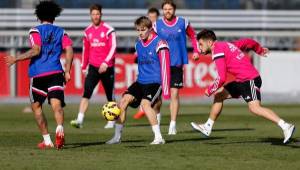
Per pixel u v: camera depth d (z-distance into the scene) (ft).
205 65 227.40
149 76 93.15
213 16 272.51
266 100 222.69
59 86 87.25
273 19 274.77
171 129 113.60
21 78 226.17
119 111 94.63
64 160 78.28
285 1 277.03
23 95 226.38
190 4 272.10
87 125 133.49
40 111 89.66
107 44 128.57
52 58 87.61
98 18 128.67
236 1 274.16
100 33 128.36
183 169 72.18
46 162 76.74
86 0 268.41
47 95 88.17
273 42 274.57
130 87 95.35
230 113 168.04
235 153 84.79
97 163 76.13
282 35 274.57
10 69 225.76
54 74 87.20
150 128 125.59
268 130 120.88
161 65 92.02
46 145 90.89
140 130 121.39
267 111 89.51
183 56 118.42
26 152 85.20
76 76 224.74
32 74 87.76
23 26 264.93
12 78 225.76
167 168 72.79
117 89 225.35
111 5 269.85
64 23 267.39
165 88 92.12
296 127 128.26
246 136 108.37
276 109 183.21
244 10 273.13
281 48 274.98
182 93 227.40
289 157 81.41
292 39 274.77
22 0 265.54
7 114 164.25
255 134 112.68
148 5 270.26
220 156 82.12
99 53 128.57
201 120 146.30
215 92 95.50
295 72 236.84
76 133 114.83
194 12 271.69
